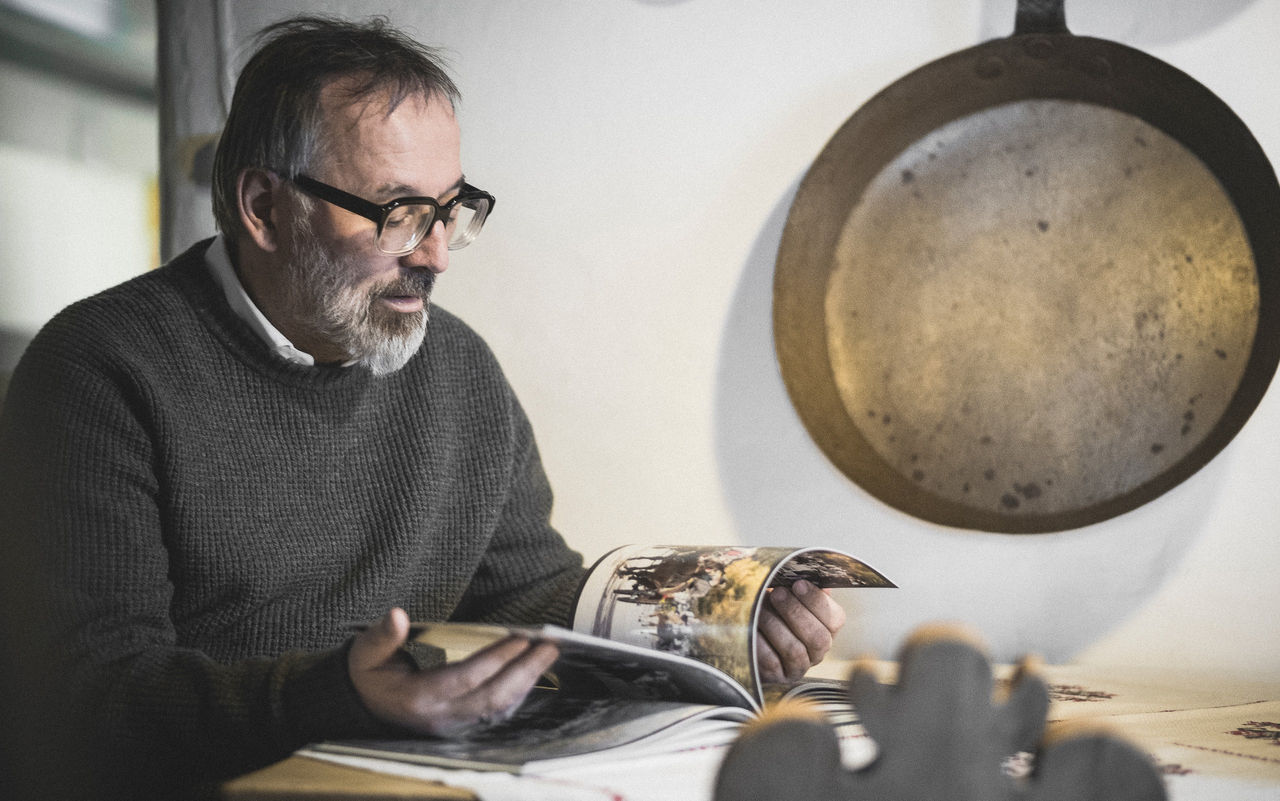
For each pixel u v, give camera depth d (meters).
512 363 1.64
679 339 1.58
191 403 1.07
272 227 1.09
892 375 1.50
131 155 2.12
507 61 1.64
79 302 1.10
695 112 1.57
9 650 0.91
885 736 0.44
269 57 1.10
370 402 1.20
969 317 1.47
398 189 1.06
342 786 0.60
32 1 1.92
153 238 2.14
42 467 0.98
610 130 1.60
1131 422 1.42
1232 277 1.38
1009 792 0.44
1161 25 1.42
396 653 0.78
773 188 1.55
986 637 1.48
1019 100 1.45
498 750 0.68
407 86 1.07
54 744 0.85
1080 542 1.45
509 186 1.63
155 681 0.83
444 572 1.26
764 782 0.43
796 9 1.54
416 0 1.66
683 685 0.79
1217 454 1.39
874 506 1.52
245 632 1.09
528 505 1.36
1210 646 1.41
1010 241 1.46
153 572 0.99
